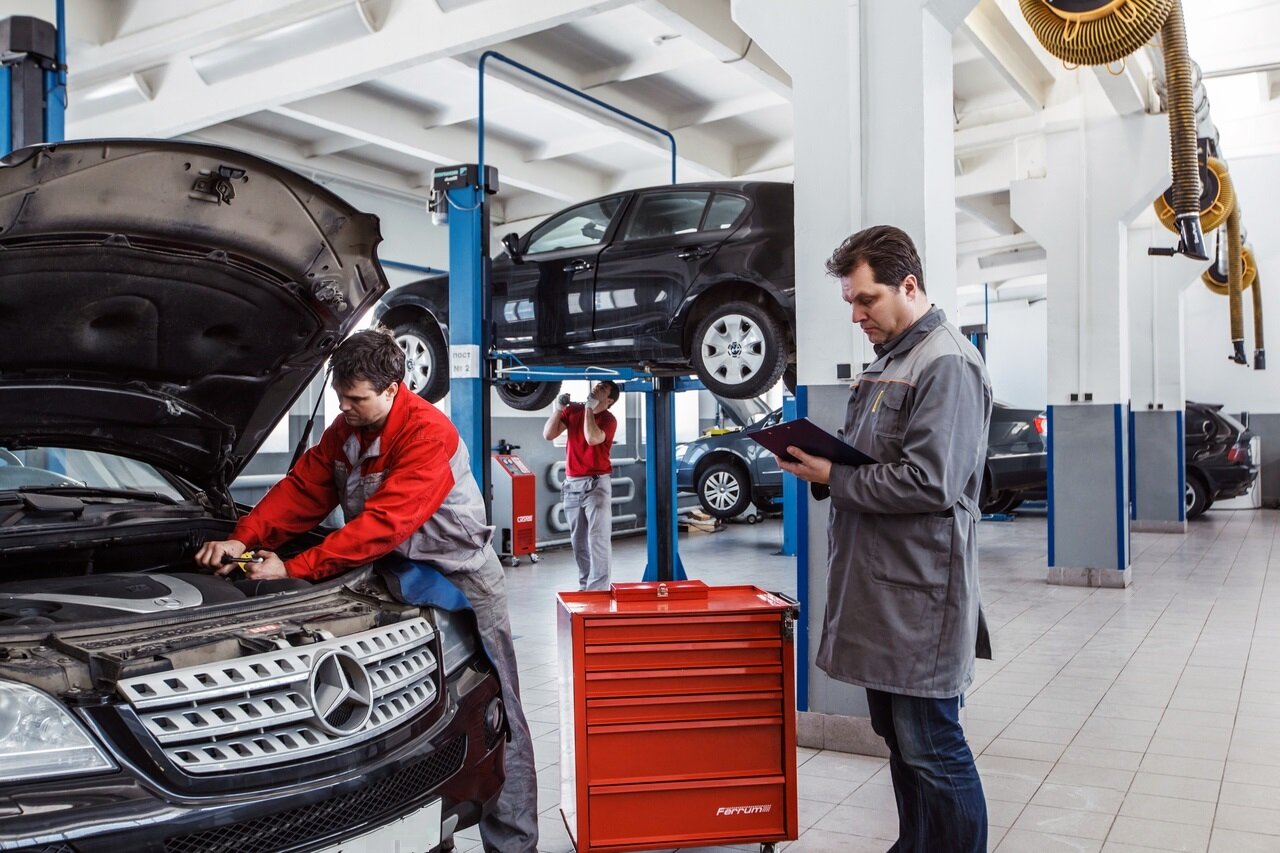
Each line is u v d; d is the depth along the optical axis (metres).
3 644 1.78
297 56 6.92
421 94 9.07
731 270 5.71
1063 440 8.56
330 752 1.88
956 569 2.46
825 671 2.61
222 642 1.90
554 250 6.63
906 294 2.58
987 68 8.65
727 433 12.54
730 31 6.84
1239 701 4.86
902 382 2.53
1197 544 11.21
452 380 6.07
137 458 3.00
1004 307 19.22
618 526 12.38
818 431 2.48
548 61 8.32
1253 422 15.98
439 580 2.49
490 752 2.38
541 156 10.66
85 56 7.60
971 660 2.51
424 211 12.03
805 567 4.21
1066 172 8.59
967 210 11.34
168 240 2.34
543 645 6.24
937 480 2.36
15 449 2.75
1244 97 10.31
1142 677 5.35
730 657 3.00
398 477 2.59
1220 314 16.22
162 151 2.15
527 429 11.35
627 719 2.96
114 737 1.63
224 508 3.16
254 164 2.31
